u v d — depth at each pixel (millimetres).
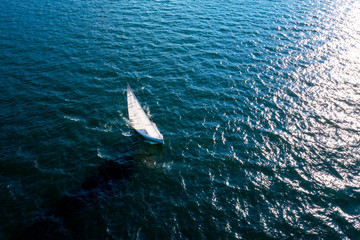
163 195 27984
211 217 26062
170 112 38500
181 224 25422
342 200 27469
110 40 54562
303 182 29406
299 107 39531
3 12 64375
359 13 65812
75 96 40719
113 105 39562
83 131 35188
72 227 24969
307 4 71375
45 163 30734
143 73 45969
